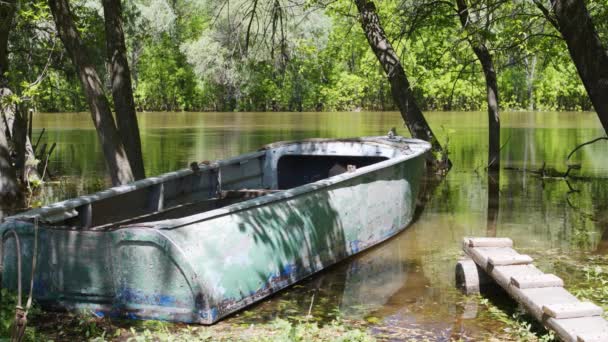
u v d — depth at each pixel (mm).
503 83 45219
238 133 26172
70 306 5484
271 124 32188
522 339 4930
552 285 5070
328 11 16516
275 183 9445
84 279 5434
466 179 14344
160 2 41875
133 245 5273
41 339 4867
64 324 5270
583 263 7230
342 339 4781
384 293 6195
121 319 5363
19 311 3139
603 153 19188
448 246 8102
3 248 5629
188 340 4832
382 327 5262
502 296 6039
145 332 4887
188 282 5180
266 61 12953
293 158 9859
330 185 6961
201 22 43344
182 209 7402
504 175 14938
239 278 5598
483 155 18891
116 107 9508
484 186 13297
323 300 6004
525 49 14039
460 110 47312
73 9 12953
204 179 8039
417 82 14883
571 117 37906
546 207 10859
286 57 12547
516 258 5641
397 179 8578
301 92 49719
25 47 14461
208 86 52562
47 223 5656
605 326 4375
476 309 5688
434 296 6082
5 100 10531
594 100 7023
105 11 9477
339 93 50844
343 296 6117
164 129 29234
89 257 5402
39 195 11953
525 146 21156
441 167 15617
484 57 15883
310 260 6641
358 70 48781
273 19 12156
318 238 6781
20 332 3129
